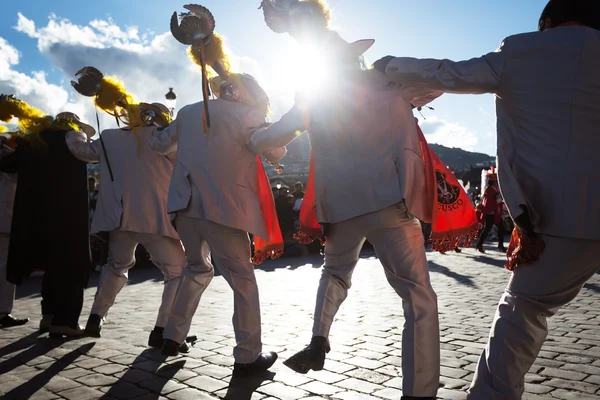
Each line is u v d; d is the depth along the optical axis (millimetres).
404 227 2680
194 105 3586
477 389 2334
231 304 6016
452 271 8930
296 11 2758
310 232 3178
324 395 2965
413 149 2676
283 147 3639
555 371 3344
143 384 3205
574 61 2092
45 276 4637
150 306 6098
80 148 4508
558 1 2215
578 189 2080
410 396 2584
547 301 2205
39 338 4457
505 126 2262
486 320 4926
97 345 4172
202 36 3434
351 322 4891
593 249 2100
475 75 2242
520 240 2209
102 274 4441
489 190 12422
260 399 2926
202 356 3783
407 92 2709
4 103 4559
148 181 4242
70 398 2994
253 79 3521
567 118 2104
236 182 3371
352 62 2748
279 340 4242
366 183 2656
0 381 3309
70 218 4492
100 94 4297
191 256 3672
